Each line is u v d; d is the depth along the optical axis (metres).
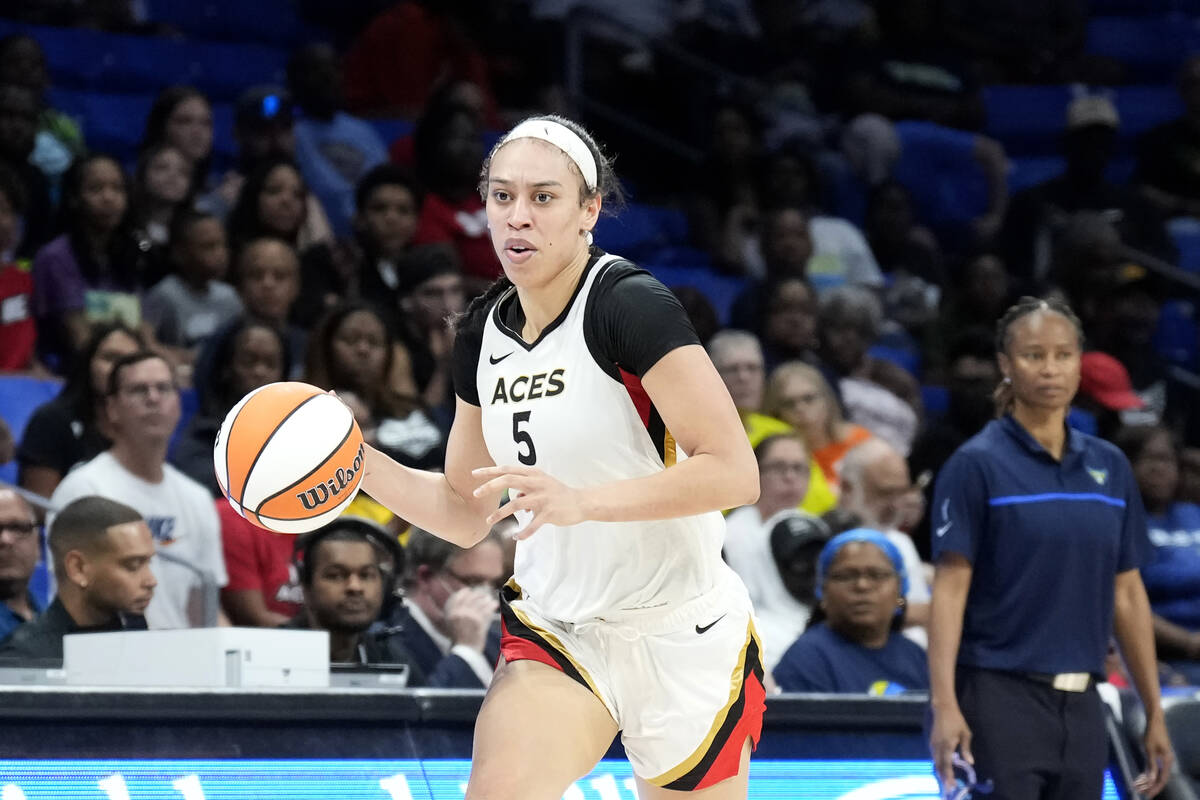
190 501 19.64
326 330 23.05
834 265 34.41
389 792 13.66
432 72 36.06
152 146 29.53
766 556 21.72
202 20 38.31
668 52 40.38
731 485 9.83
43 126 30.50
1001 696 14.90
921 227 38.22
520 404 10.62
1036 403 15.16
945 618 14.88
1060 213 37.22
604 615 10.80
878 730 15.88
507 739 10.31
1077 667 14.95
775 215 32.62
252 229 27.61
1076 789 15.09
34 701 12.36
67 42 34.62
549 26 38.59
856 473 23.39
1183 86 40.28
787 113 39.97
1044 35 44.69
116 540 15.23
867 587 18.27
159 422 19.14
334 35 40.12
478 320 11.17
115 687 12.72
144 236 27.06
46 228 28.48
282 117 29.66
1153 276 33.84
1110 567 15.19
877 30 41.88
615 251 35.53
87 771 12.48
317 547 16.56
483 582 18.91
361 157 31.95
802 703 15.59
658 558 10.70
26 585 17.25
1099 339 33.38
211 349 23.75
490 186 10.44
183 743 12.95
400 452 22.64
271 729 13.36
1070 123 37.59
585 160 10.45
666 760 10.95
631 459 10.55
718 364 25.98
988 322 33.34
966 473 15.12
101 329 21.52
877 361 30.44
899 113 40.19
